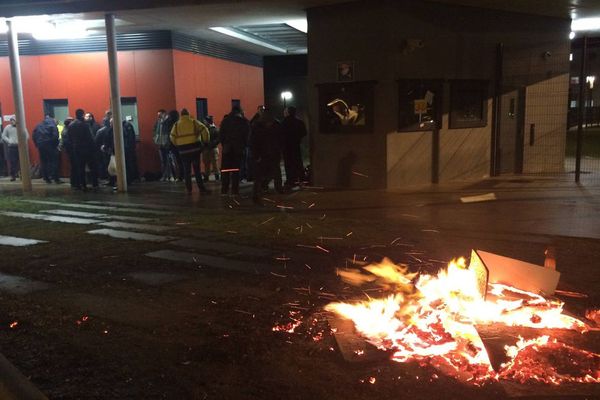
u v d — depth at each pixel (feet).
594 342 13.47
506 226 26.96
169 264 21.66
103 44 51.03
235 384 11.89
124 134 47.19
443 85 41.68
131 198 39.70
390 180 40.01
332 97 41.22
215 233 27.07
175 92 49.62
